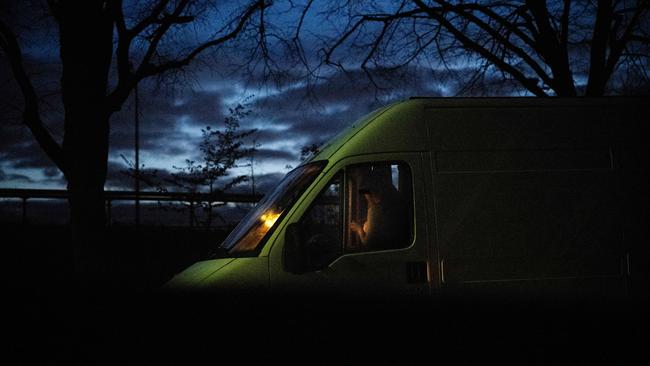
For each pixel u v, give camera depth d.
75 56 11.09
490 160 5.20
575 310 5.07
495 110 5.34
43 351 5.82
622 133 5.45
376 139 5.14
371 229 4.95
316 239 4.89
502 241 5.06
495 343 4.95
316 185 4.95
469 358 4.89
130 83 11.67
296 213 4.87
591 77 11.77
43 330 6.48
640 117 5.53
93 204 11.00
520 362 4.98
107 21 11.32
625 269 5.18
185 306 4.79
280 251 4.77
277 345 4.83
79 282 9.74
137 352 5.52
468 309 4.93
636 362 5.09
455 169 5.15
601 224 5.22
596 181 5.29
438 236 4.99
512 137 5.29
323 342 4.82
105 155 11.28
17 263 12.58
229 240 5.24
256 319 4.78
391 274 4.88
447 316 4.91
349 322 4.81
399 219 5.01
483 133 5.26
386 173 5.08
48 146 11.27
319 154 5.37
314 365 4.82
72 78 11.09
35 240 14.38
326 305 4.77
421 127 5.21
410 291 4.88
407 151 5.12
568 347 5.04
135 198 15.30
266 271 4.73
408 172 5.08
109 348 5.68
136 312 6.61
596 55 11.66
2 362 5.63
